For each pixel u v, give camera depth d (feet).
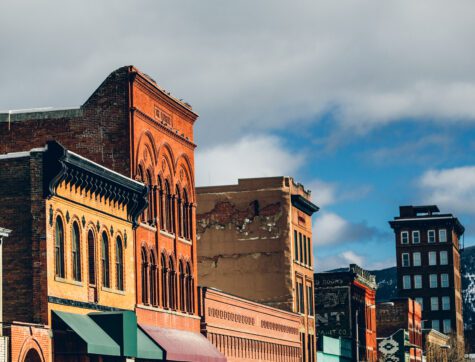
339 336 520.83
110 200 261.24
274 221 438.81
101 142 282.15
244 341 368.27
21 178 231.09
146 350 265.75
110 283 259.19
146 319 281.33
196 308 323.98
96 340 231.50
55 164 230.27
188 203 323.37
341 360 508.53
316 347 472.85
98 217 254.06
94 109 283.59
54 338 228.84
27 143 285.84
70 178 237.25
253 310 380.17
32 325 216.54
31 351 218.59
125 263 268.41
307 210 470.39
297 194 445.78
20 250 229.66
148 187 280.51
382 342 618.44
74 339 229.86
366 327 569.64
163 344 277.85
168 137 307.17
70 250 239.71
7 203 231.30
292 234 441.68
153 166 294.25
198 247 441.68
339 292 526.16
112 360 250.57
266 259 437.99
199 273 440.86
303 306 455.63
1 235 216.33
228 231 440.86
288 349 426.10
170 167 308.60
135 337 248.93
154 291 291.17
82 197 246.27
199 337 319.27
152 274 291.38
